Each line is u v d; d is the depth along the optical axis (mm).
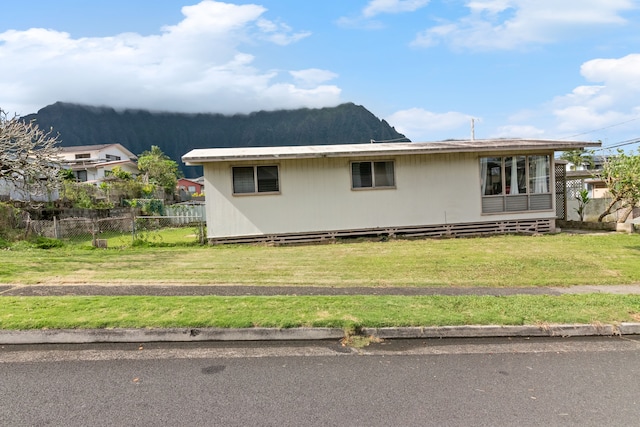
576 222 15320
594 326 4875
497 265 8750
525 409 3109
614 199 14469
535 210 14250
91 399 3217
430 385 3514
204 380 3572
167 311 5031
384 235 13664
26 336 4414
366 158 13492
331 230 13391
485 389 3443
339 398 3262
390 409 3094
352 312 5102
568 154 21781
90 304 5254
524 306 5480
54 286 6512
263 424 2869
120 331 4488
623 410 3105
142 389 3393
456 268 8484
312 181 13297
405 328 4707
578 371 3834
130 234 17812
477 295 6211
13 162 12445
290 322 4723
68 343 4426
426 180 13812
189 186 68000
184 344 4449
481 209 14055
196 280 7164
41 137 13188
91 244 12672
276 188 13188
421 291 6551
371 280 7336
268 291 6402
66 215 18234
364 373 3746
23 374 3668
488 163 14117
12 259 9195
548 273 7996
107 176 35969
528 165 14211
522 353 4277
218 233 12953
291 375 3691
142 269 8289
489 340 4664
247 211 13039
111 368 3811
